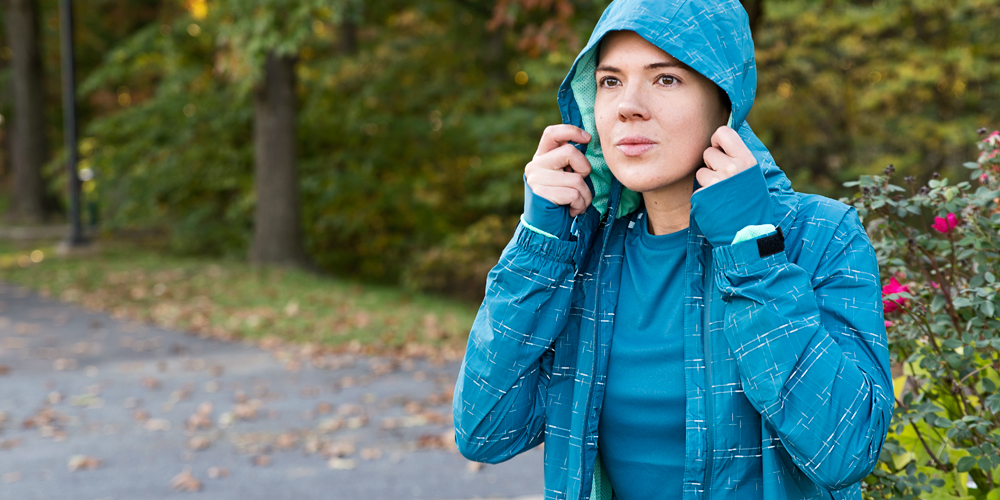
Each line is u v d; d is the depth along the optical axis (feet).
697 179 3.61
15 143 69.26
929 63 36.94
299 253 42.42
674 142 3.64
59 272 40.04
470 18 45.01
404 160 46.01
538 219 3.91
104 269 40.68
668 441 3.86
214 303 31.96
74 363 23.45
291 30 31.40
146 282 36.83
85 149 49.65
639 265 4.01
